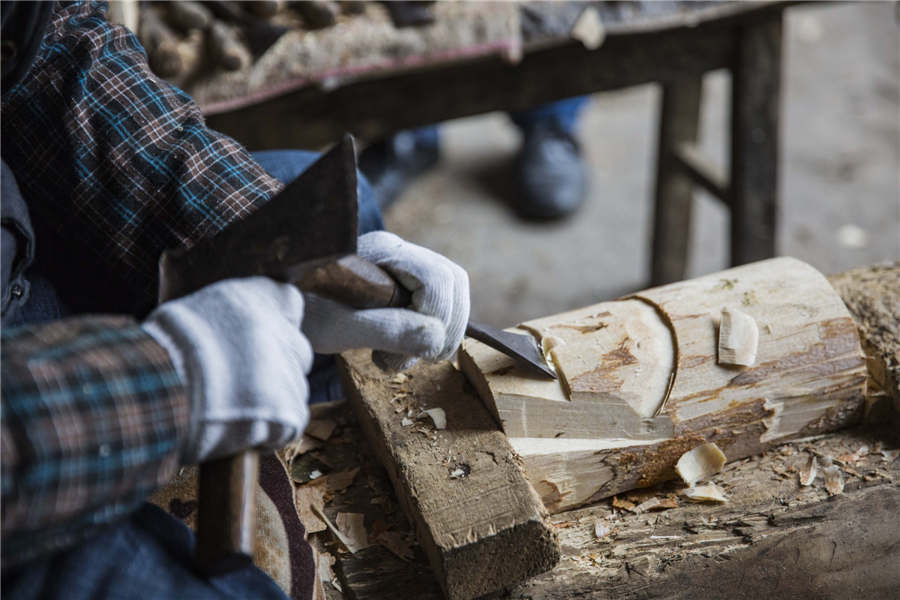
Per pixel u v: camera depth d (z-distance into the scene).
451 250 3.25
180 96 1.18
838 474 1.21
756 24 2.26
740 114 2.42
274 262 0.82
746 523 1.16
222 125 2.06
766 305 1.24
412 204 3.45
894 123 3.70
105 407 0.67
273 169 1.54
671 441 1.19
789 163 3.53
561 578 1.10
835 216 3.29
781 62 2.35
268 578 0.87
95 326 0.72
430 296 0.95
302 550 1.02
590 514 1.21
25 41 1.01
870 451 1.25
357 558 1.14
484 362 1.21
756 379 1.20
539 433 1.18
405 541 1.16
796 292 1.25
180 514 1.08
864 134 3.64
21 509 0.64
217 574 0.77
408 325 0.93
